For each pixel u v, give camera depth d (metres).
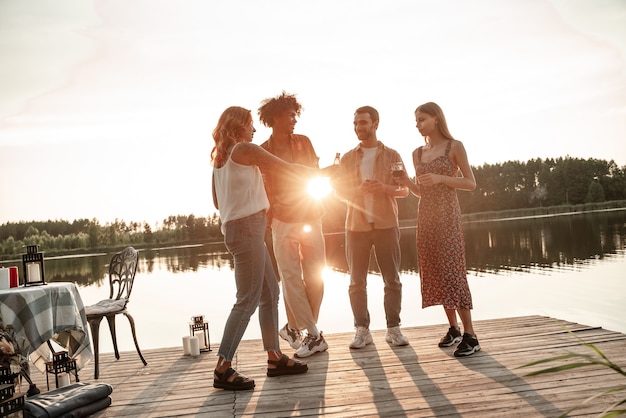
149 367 4.34
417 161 4.21
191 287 16.31
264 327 3.74
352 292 4.43
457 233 3.99
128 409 3.31
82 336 4.07
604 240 21.19
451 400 3.00
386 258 4.39
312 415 2.95
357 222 4.40
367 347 4.36
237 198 3.43
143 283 17.91
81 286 17.81
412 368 3.68
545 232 27.61
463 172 4.03
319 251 4.29
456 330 4.26
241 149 3.39
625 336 4.14
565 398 2.90
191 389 3.62
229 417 3.02
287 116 4.16
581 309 8.05
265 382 3.62
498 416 2.73
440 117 4.11
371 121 4.46
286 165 3.44
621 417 2.57
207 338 4.80
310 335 4.27
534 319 5.05
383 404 3.03
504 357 3.77
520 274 13.34
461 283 3.94
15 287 3.85
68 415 3.12
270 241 4.40
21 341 3.46
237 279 3.50
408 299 11.03
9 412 2.76
